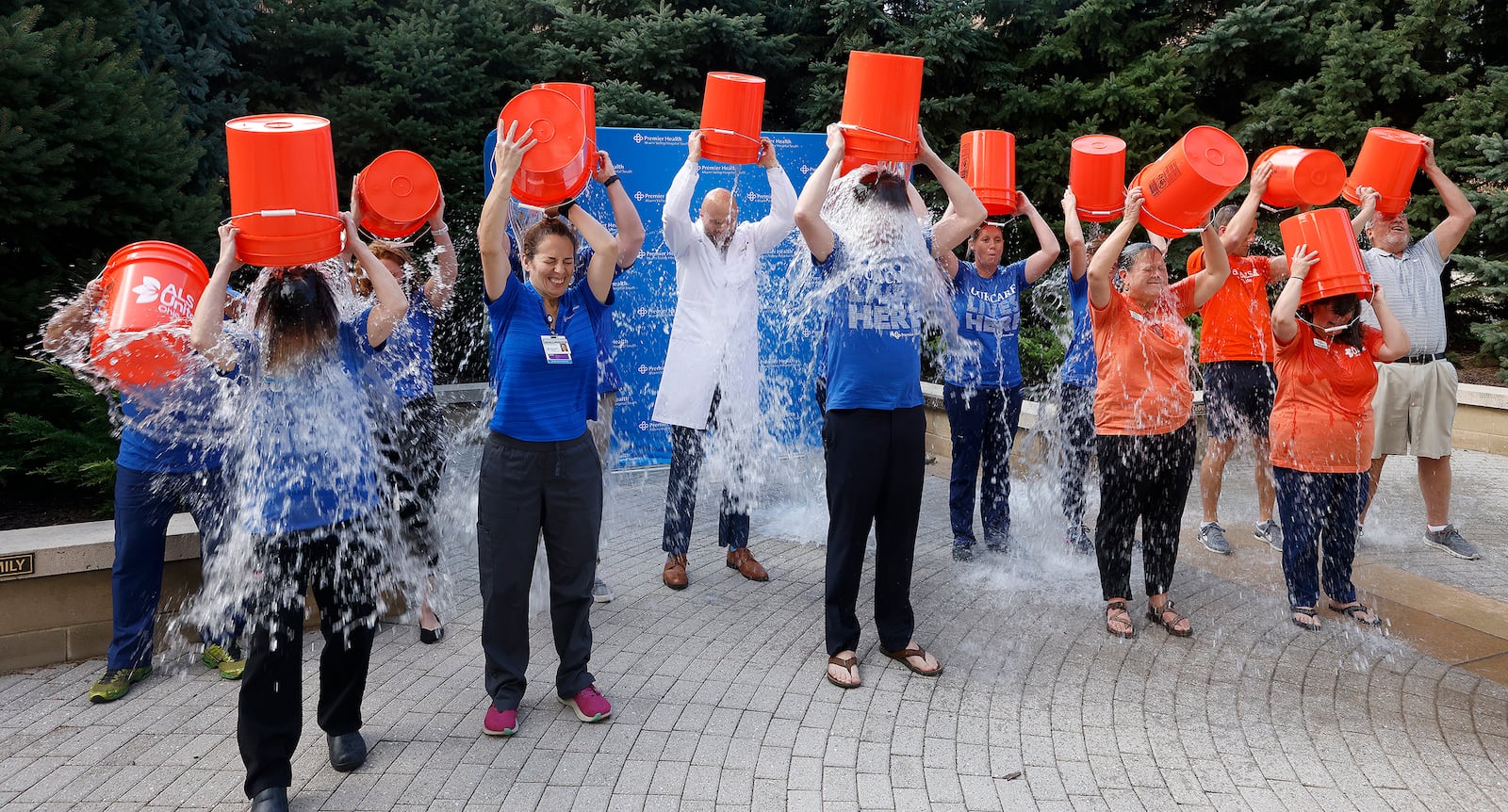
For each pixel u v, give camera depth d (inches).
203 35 314.0
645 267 297.9
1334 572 185.6
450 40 381.7
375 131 365.7
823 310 153.9
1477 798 122.4
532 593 192.2
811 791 123.3
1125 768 129.7
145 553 151.1
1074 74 460.4
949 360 216.8
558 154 132.7
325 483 117.0
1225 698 150.9
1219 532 226.4
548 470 135.5
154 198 229.8
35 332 218.8
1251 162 434.0
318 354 117.6
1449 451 224.4
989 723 142.2
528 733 138.1
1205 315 227.6
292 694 117.0
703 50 422.9
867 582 205.8
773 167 203.9
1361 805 120.7
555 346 134.0
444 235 154.9
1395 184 210.8
